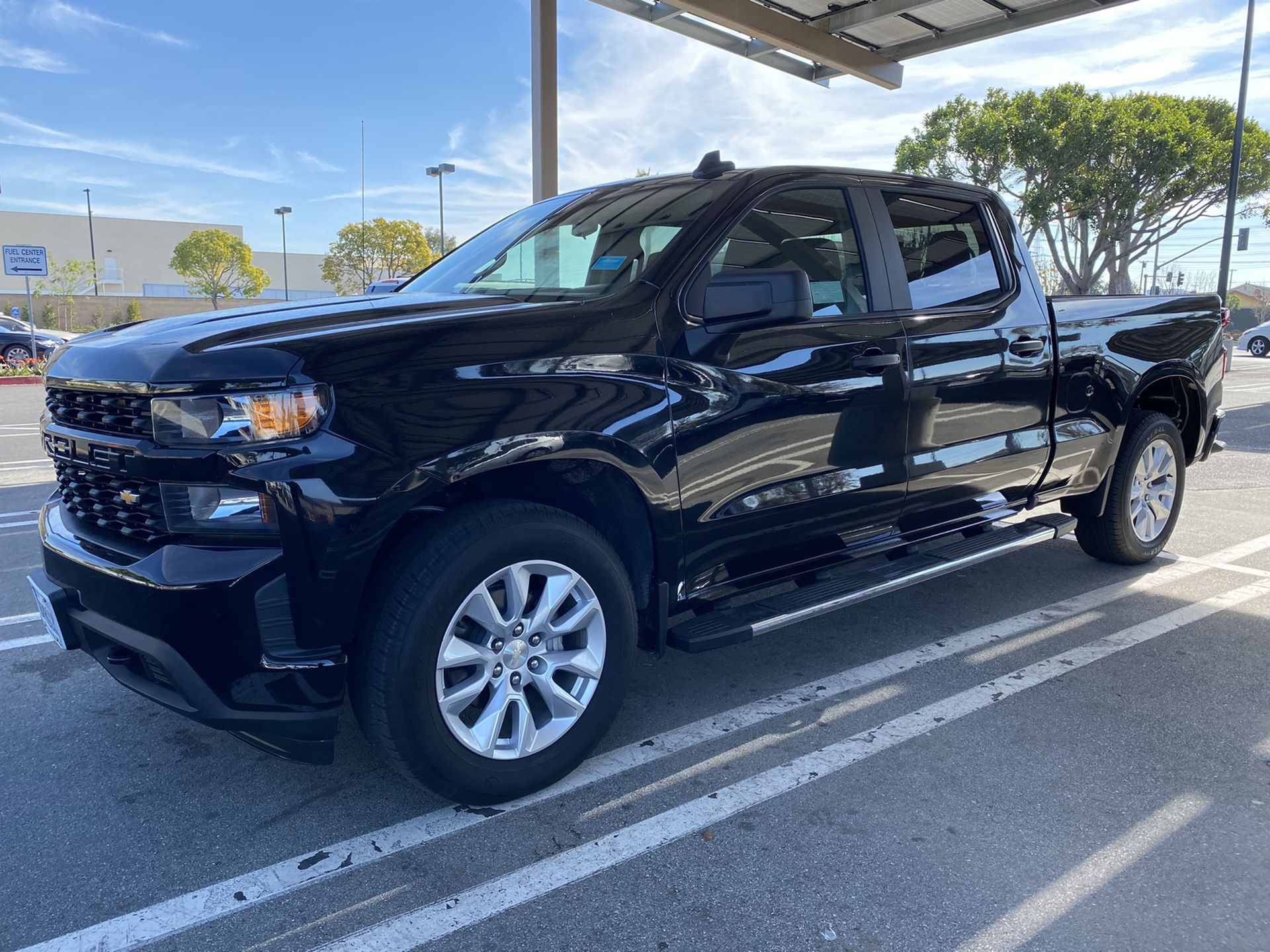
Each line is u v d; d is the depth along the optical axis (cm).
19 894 213
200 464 207
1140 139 2548
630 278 272
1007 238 385
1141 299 442
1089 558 493
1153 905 204
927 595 434
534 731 247
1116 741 284
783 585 430
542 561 241
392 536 235
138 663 234
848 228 323
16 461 853
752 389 278
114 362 225
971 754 276
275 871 222
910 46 957
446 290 317
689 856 226
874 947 192
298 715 216
